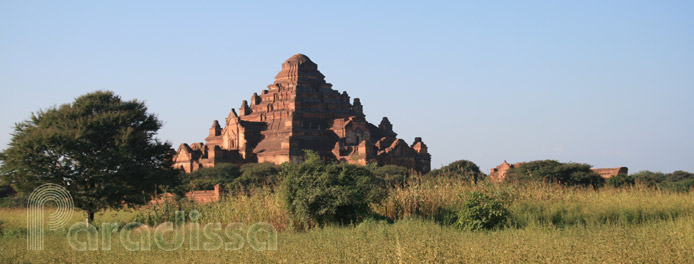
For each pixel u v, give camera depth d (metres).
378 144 161.38
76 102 58.50
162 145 57.31
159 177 55.12
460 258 20.41
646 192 43.56
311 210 36.12
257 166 137.50
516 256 20.12
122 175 52.50
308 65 181.75
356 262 20.66
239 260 22.08
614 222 32.53
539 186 44.19
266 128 168.62
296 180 37.06
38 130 51.62
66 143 50.78
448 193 40.56
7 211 52.53
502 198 37.94
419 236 25.89
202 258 23.38
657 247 21.30
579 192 44.25
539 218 34.31
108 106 57.69
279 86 178.12
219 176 130.88
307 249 23.41
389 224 34.19
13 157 50.72
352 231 30.06
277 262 21.38
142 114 58.03
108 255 25.11
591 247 21.59
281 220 37.19
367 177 38.50
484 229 32.16
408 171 134.38
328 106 173.38
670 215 33.25
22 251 26.56
